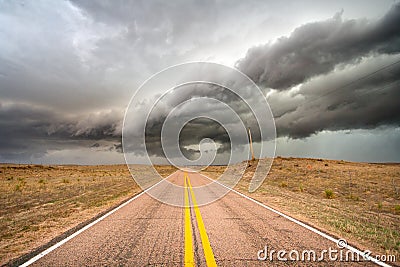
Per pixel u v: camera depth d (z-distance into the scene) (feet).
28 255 16.51
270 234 21.11
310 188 68.18
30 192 57.98
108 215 29.60
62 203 41.52
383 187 67.56
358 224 26.21
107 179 101.14
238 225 24.31
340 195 57.06
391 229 25.36
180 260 15.39
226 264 14.78
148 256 16.10
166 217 28.25
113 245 18.38
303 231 22.09
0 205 40.60
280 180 91.66
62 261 15.44
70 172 167.63
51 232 23.25
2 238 21.76
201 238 19.97
